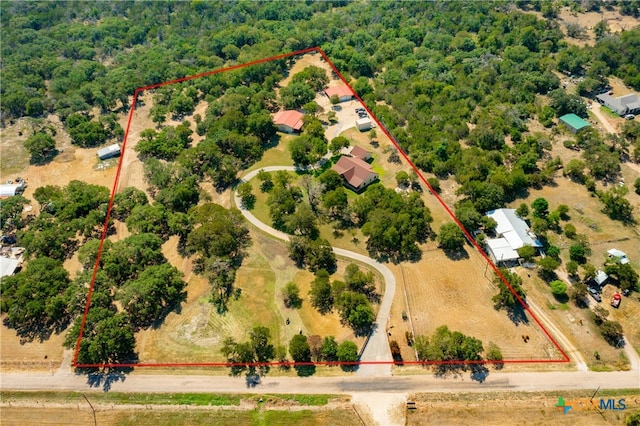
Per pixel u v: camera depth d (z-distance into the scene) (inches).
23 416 3796.8
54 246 5064.0
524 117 6914.4
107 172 6481.3
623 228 5029.5
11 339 4367.6
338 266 4857.3
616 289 4392.2
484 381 3752.5
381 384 3791.8
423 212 5132.9
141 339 4271.7
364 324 4239.7
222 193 5984.3
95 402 3836.1
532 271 4628.4
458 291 4505.4
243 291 4645.7
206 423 3649.1
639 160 5910.4
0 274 4879.4
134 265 4734.3
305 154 6250.0
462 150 6161.4
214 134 6633.9
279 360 4025.6
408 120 6914.4
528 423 3469.5
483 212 5280.5
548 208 5310.0
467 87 7372.1
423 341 4035.4
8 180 6343.5
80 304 4436.5
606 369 3782.0
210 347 4173.2
